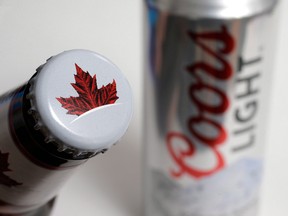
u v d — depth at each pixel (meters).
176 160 0.35
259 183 0.37
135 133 0.39
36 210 0.27
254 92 0.33
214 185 0.35
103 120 0.22
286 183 0.39
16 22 0.30
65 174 0.23
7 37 0.30
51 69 0.22
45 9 0.31
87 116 0.21
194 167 0.35
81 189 0.37
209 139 0.34
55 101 0.21
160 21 0.32
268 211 0.38
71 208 0.37
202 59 0.32
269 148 0.40
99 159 0.38
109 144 0.22
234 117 0.33
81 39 0.33
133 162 0.39
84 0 0.33
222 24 0.30
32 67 0.29
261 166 0.36
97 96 0.22
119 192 0.38
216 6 0.30
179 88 0.33
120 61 0.37
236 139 0.34
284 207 0.38
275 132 0.41
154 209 0.37
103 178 0.38
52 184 0.24
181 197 0.36
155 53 0.33
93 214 0.37
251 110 0.34
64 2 0.32
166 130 0.35
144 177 0.37
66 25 0.32
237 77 0.32
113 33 0.36
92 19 0.34
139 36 0.38
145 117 0.35
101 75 0.22
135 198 0.38
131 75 0.38
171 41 0.32
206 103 0.33
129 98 0.22
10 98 0.23
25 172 0.23
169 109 0.34
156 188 0.37
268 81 0.34
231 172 0.35
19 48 0.30
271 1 0.31
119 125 0.22
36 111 0.21
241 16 0.30
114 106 0.22
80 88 0.22
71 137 0.21
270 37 0.32
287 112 0.41
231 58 0.32
